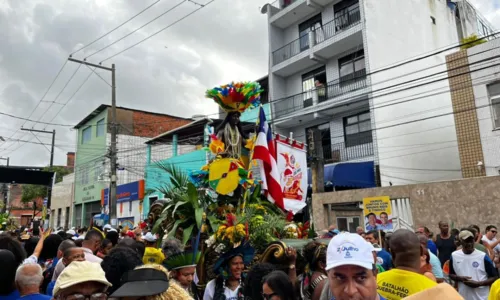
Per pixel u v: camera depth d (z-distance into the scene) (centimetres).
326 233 870
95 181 3203
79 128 3622
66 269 267
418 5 2283
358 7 2069
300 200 822
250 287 370
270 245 436
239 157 641
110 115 3166
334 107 1986
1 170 2131
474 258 584
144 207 2566
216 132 677
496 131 1513
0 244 490
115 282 327
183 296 263
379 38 2002
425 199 1259
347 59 2145
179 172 653
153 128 3347
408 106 2066
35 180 2225
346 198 1416
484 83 1562
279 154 805
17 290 349
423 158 2033
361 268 216
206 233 545
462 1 2673
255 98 662
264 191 657
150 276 259
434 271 527
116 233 740
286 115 2272
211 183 609
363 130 2047
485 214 1144
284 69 2364
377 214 1209
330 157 2156
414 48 2173
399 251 314
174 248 451
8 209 4466
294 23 2442
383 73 1978
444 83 2258
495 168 1505
